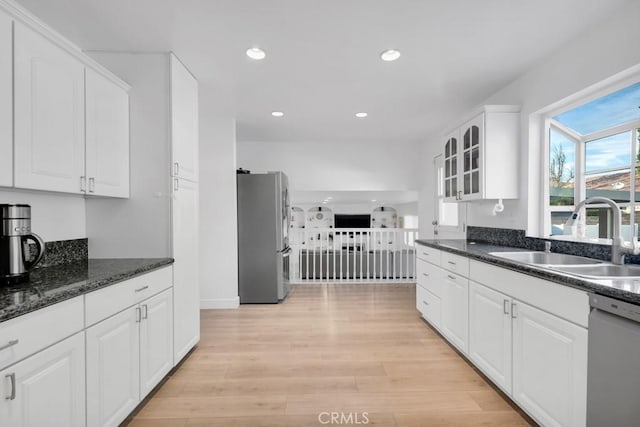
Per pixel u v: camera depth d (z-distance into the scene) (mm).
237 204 4023
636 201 1978
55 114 1610
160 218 2268
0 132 1337
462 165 3070
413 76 2711
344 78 2754
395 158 5359
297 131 4594
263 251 4008
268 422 1739
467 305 2355
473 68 2564
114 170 2088
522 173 2697
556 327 1485
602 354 1225
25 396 1112
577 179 2391
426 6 1790
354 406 1879
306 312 3648
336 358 2498
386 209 8109
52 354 1224
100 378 1488
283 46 2227
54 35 1567
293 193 5902
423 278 3291
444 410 1838
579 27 1987
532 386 1652
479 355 2189
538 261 2354
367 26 1985
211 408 1863
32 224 1863
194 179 2646
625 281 1317
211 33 2062
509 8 1809
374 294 4414
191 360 2475
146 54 2299
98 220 2254
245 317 3480
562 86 2262
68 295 1291
